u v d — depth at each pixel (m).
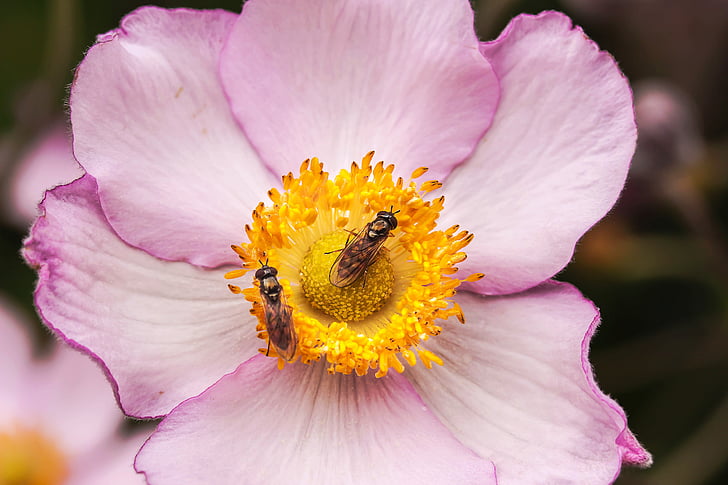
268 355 0.16
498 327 0.17
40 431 0.20
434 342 0.17
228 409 0.16
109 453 0.20
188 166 0.17
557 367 0.17
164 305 0.17
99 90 0.16
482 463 0.16
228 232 0.17
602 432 0.16
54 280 0.16
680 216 0.23
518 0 0.20
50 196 0.16
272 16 0.17
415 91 0.17
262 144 0.17
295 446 0.17
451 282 0.17
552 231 0.17
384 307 0.17
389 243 0.17
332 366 0.17
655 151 0.22
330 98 0.17
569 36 0.17
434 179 0.17
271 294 0.16
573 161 0.17
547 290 0.17
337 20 0.17
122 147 0.16
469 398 0.17
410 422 0.17
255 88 0.17
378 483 0.16
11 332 0.20
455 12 0.17
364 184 0.17
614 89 0.17
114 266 0.16
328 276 0.17
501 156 0.17
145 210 0.17
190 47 0.17
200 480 0.16
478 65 0.17
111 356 0.16
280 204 0.17
